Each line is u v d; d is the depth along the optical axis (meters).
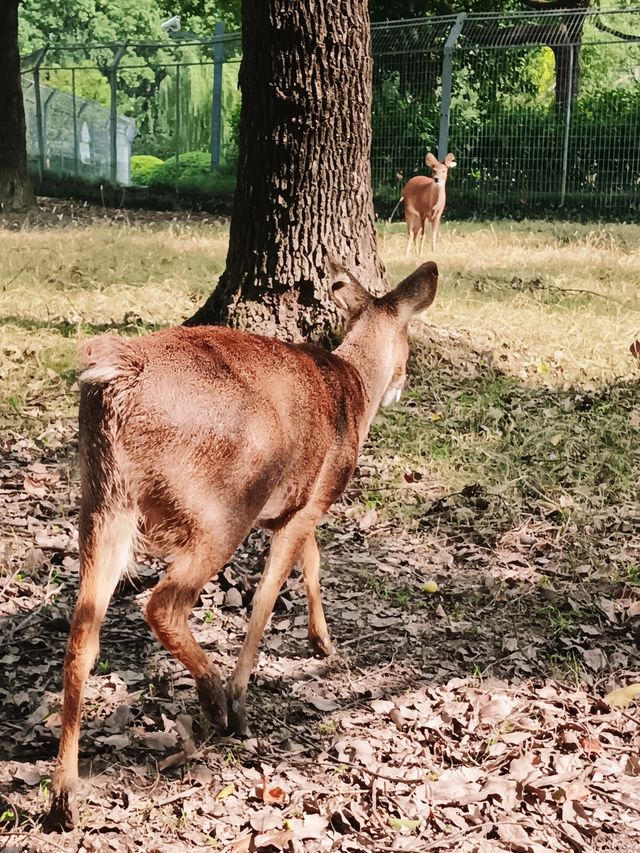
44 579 2.63
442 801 1.94
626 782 2.05
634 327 5.36
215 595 2.64
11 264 6.26
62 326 4.80
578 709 2.28
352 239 4.18
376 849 1.80
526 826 1.89
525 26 11.30
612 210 11.32
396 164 11.78
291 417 1.97
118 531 1.77
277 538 2.13
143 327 4.79
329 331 4.07
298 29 3.98
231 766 2.01
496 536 3.09
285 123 4.05
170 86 15.78
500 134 11.60
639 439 3.83
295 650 2.47
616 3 19.47
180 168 13.45
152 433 1.75
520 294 6.00
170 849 1.73
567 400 4.17
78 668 1.72
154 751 2.02
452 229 9.48
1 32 9.96
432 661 2.46
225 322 4.17
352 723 2.19
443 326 4.99
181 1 17.19
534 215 11.22
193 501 1.80
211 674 1.83
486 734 2.17
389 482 3.39
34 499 3.09
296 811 1.87
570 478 3.46
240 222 4.20
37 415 3.74
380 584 2.79
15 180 10.27
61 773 1.75
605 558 3.00
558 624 2.63
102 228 8.67
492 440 3.76
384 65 11.67
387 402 2.49
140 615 2.54
